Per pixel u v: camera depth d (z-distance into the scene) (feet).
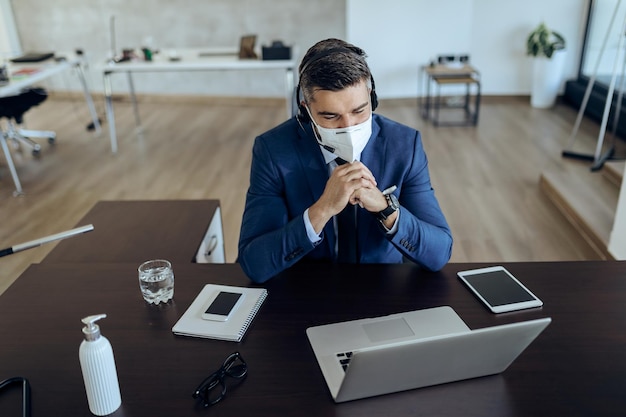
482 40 20.04
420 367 3.35
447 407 3.36
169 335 4.10
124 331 4.16
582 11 19.16
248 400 3.46
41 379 3.70
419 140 5.00
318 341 3.93
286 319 4.23
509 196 12.76
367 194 4.36
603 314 4.19
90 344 3.26
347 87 3.99
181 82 21.94
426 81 20.52
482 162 14.84
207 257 6.97
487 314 4.20
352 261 5.18
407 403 3.40
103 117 20.13
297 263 4.99
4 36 21.49
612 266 4.84
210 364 3.79
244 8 20.68
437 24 19.80
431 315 4.17
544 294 4.45
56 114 20.61
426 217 4.91
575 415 3.28
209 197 13.12
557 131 17.20
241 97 21.89
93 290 4.73
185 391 3.55
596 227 10.60
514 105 20.22
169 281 4.50
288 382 3.60
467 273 4.73
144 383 3.62
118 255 6.07
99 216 7.08
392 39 20.02
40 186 14.02
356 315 4.23
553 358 3.75
